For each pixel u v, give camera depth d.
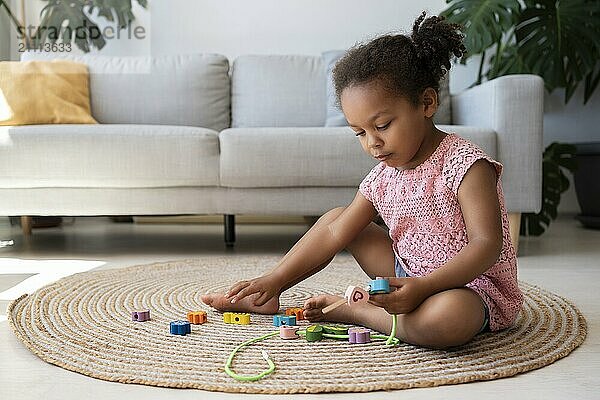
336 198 2.59
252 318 1.61
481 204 1.32
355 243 1.60
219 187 2.59
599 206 3.43
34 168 2.54
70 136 2.54
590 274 2.21
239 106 3.27
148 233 3.39
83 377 1.22
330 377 1.19
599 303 1.79
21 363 1.30
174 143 2.55
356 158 2.54
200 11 3.69
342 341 1.41
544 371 1.25
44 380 1.20
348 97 1.32
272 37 3.71
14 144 2.53
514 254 1.45
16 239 3.15
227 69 3.31
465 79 3.78
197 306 1.74
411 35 1.39
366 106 1.30
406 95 1.31
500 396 1.12
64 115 3.00
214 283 2.04
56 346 1.37
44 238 3.19
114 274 2.17
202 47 3.70
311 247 1.56
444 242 1.39
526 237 3.15
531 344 1.38
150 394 1.13
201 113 3.21
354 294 1.23
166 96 3.20
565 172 3.96
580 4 3.38
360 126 1.33
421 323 1.28
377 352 1.33
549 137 3.89
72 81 3.11
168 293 1.89
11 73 3.00
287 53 3.72
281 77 3.26
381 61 1.31
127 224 3.80
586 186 3.47
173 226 3.71
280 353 1.32
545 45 3.36
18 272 2.29
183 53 3.64
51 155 2.53
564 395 1.13
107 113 3.18
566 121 3.88
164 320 1.59
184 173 2.55
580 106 3.86
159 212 2.59
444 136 1.41
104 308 1.70
